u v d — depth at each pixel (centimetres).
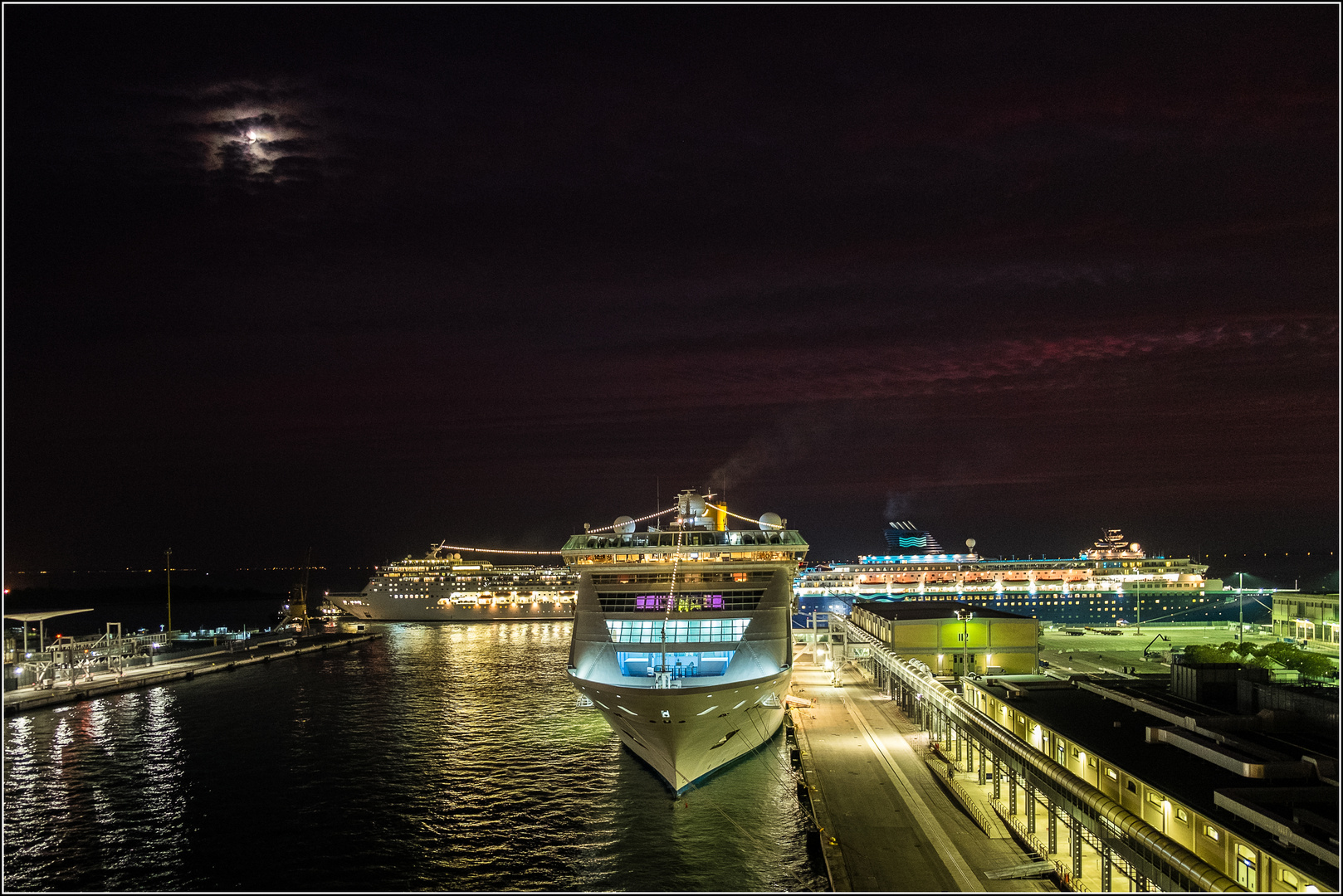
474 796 8006
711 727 7650
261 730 11212
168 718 12194
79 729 11450
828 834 6075
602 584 8288
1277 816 3747
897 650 10719
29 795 8275
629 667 7862
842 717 10000
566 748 9762
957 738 7938
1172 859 4106
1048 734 5856
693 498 9694
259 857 6631
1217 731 5397
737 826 7044
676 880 6069
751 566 8162
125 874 6347
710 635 7862
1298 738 5275
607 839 6856
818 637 15712
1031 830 5897
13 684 14212
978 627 10700
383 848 6775
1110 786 4922
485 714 11950
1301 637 17388
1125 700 6644
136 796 8181
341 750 9944
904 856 5666
